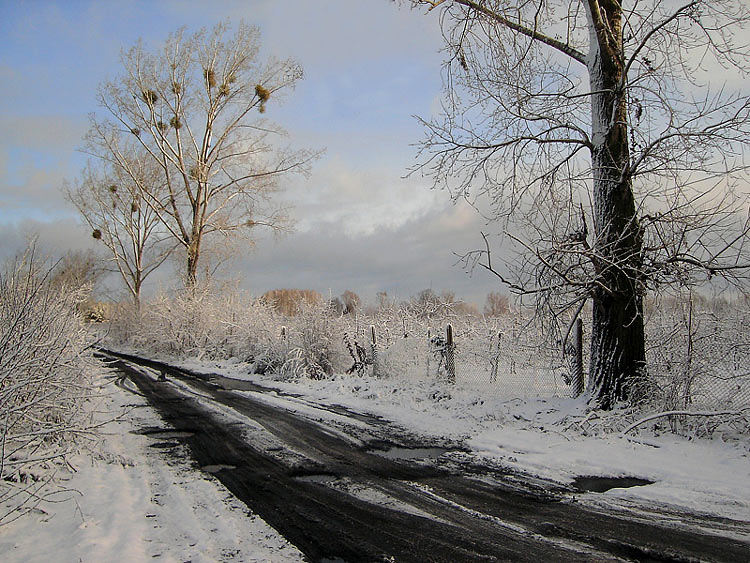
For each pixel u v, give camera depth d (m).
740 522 5.15
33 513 5.23
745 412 7.99
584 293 9.77
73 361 7.40
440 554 4.43
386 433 9.21
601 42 10.24
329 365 17.30
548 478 6.64
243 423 10.08
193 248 29.03
